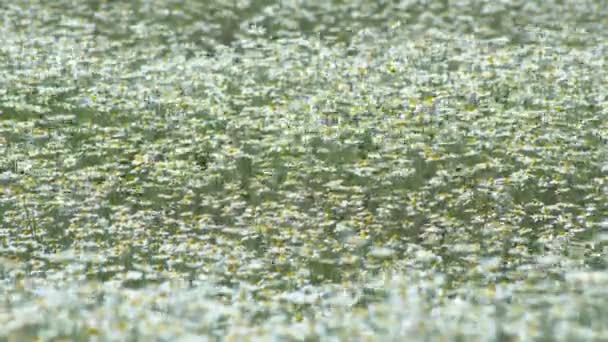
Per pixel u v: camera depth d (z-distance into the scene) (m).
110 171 48.41
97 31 71.12
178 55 66.38
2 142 50.91
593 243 41.69
